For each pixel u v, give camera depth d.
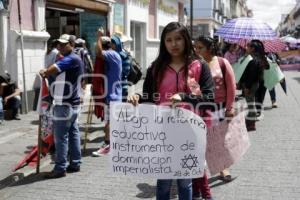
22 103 11.41
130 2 20.66
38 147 6.55
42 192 5.78
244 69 9.52
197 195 5.10
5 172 6.50
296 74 29.06
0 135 8.91
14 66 11.36
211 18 50.25
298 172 6.52
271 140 8.66
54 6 13.44
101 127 9.78
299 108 12.99
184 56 4.04
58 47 6.40
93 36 16.81
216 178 6.23
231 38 9.91
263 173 6.48
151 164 4.08
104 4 17.25
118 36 8.43
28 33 11.70
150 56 24.52
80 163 6.70
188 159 4.05
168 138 4.02
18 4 11.27
